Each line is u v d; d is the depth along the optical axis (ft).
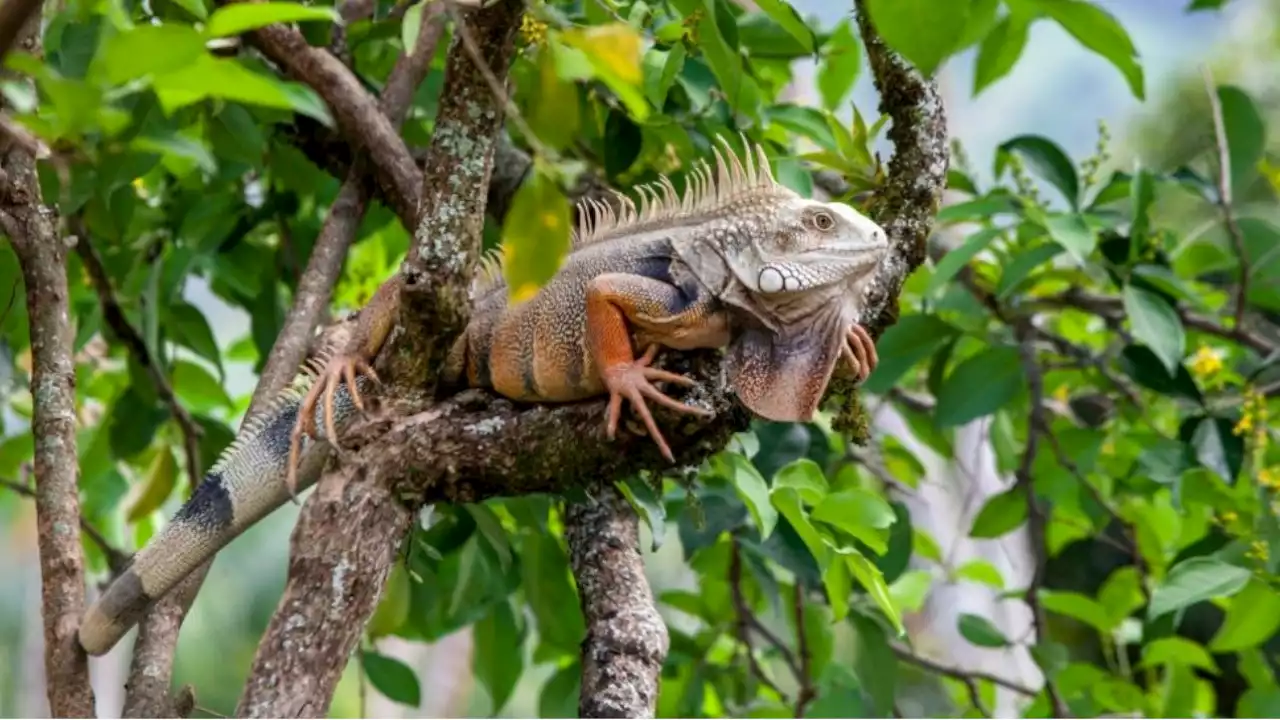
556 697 34.04
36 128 14.33
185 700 22.00
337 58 30.78
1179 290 32.42
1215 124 37.42
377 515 20.20
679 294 22.13
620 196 24.12
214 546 23.11
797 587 33.14
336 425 22.38
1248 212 40.88
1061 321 41.19
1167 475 32.07
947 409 33.63
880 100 23.97
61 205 26.30
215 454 34.47
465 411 21.26
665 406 20.94
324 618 19.49
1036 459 37.68
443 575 32.37
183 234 33.22
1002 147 32.73
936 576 48.62
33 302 24.00
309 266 28.07
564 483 21.39
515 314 22.25
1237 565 30.17
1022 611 54.80
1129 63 18.11
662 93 25.52
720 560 35.50
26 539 84.53
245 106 28.35
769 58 30.60
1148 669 38.99
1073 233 30.25
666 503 31.12
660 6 27.43
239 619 76.89
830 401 26.27
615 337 21.21
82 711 22.25
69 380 23.91
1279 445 35.50
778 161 26.89
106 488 36.88
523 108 28.27
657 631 23.49
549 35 14.90
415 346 20.57
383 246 36.11
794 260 22.15
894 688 32.09
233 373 50.08
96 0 17.83
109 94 14.99
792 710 33.27
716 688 36.17
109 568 32.96
